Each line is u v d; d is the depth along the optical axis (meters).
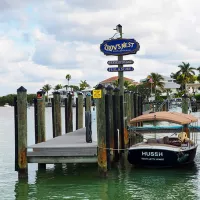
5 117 92.94
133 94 29.34
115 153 18.89
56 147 14.98
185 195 13.82
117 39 21.52
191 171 17.77
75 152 14.94
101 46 21.75
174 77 122.31
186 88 108.56
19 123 15.01
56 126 22.17
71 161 14.95
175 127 23.11
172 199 13.34
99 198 13.64
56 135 22.12
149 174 17.06
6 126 57.97
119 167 18.44
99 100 14.95
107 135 16.31
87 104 27.39
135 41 21.23
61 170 18.14
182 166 18.42
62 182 15.81
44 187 15.12
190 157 18.81
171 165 17.52
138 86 96.19
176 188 14.81
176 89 123.62
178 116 19.48
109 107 17.59
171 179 16.20
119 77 21.44
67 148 14.95
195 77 122.94
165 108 52.88
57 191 14.56
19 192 14.56
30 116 86.56
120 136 20.41
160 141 18.77
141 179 16.20
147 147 17.41
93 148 14.96
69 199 13.59
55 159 15.02
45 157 15.05
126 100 24.20
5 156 24.14
